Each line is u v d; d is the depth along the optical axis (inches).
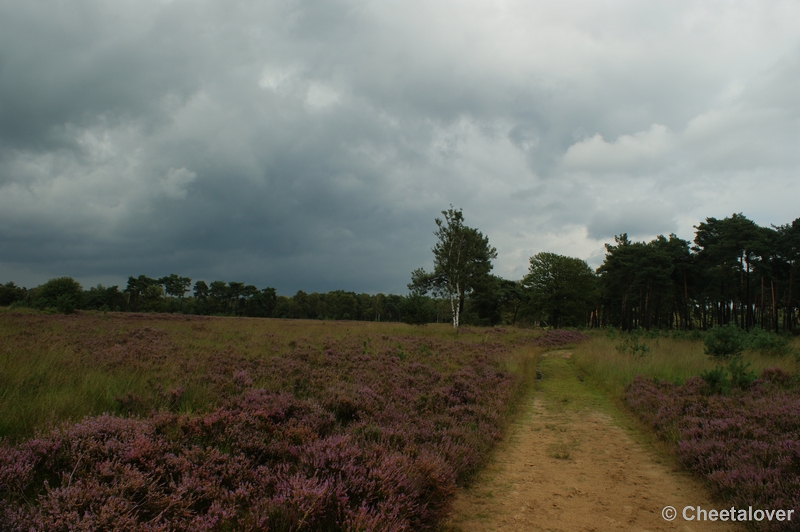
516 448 276.2
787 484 178.7
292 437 211.3
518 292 2780.5
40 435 162.1
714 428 262.4
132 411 237.5
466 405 347.3
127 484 131.6
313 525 133.0
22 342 479.5
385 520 140.4
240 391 317.7
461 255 1418.6
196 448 172.1
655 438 292.5
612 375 522.6
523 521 172.4
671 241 2229.3
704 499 195.0
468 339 1045.2
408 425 271.1
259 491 153.2
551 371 658.8
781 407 290.0
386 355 607.8
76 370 323.9
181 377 343.0
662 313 2674.7
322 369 455.5
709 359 566.3
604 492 203.6
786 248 1716.3
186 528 121.4
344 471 162.7
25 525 107.4
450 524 168.9
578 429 322.7
